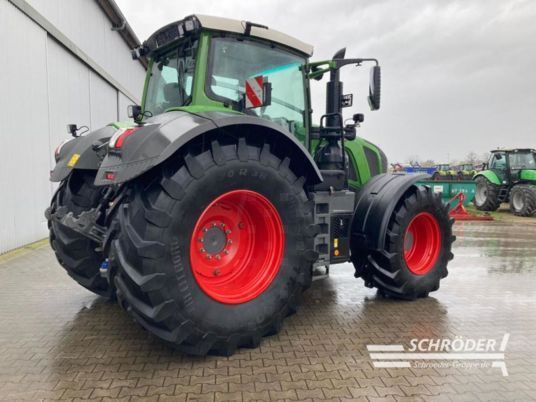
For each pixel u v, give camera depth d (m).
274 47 3.40
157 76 3.71
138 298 2.42
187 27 2.98
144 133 2.51
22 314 3.44
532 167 12.56
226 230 2.92
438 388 2.29
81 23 9.29
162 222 2.37
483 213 12.44
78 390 2.25
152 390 2.25
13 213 6.15
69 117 8.55
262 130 2.77
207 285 2.70
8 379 2.37
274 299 2.83
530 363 2.60
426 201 3.83
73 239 3.42
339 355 2.68
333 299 3.87
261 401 2.14
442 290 4.20
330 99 3.88
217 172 2.56
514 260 5.70
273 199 2.82
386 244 3.66
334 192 3.58
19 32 6.40
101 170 2.60
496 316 3.43
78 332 3.06
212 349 2.64
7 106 6.04
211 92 3.06
